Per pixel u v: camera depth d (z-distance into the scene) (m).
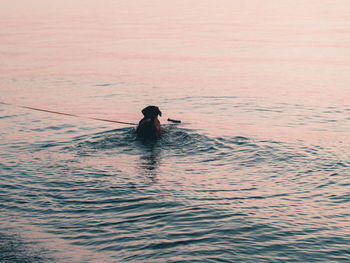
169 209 8.25
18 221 7.91
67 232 7.50
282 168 10.40
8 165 10.73
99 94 19.95
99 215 8.09
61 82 22.53
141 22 51.75
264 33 41.19
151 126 12.56
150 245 6.98
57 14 62.59
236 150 11.73
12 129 14.28
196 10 65.75
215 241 7.05
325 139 12.73
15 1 85.75
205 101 18.31
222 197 8.77
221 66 26.66
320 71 24.58
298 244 6.96
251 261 6.50
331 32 40.84
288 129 13.96
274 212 8.08
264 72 24.64
